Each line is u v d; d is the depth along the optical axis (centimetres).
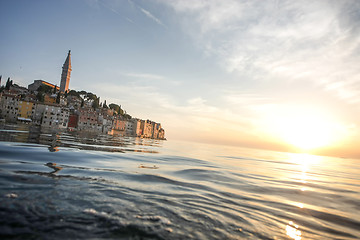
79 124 12100
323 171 3177
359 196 1224
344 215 794
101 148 2484
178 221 537
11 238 355
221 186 1110
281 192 1126
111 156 1823
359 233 616
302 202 941
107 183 841
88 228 433
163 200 707
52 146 1905
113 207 573
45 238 373
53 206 518
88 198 618
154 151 3447
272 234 532
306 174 2398
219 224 552
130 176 1058
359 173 3462
